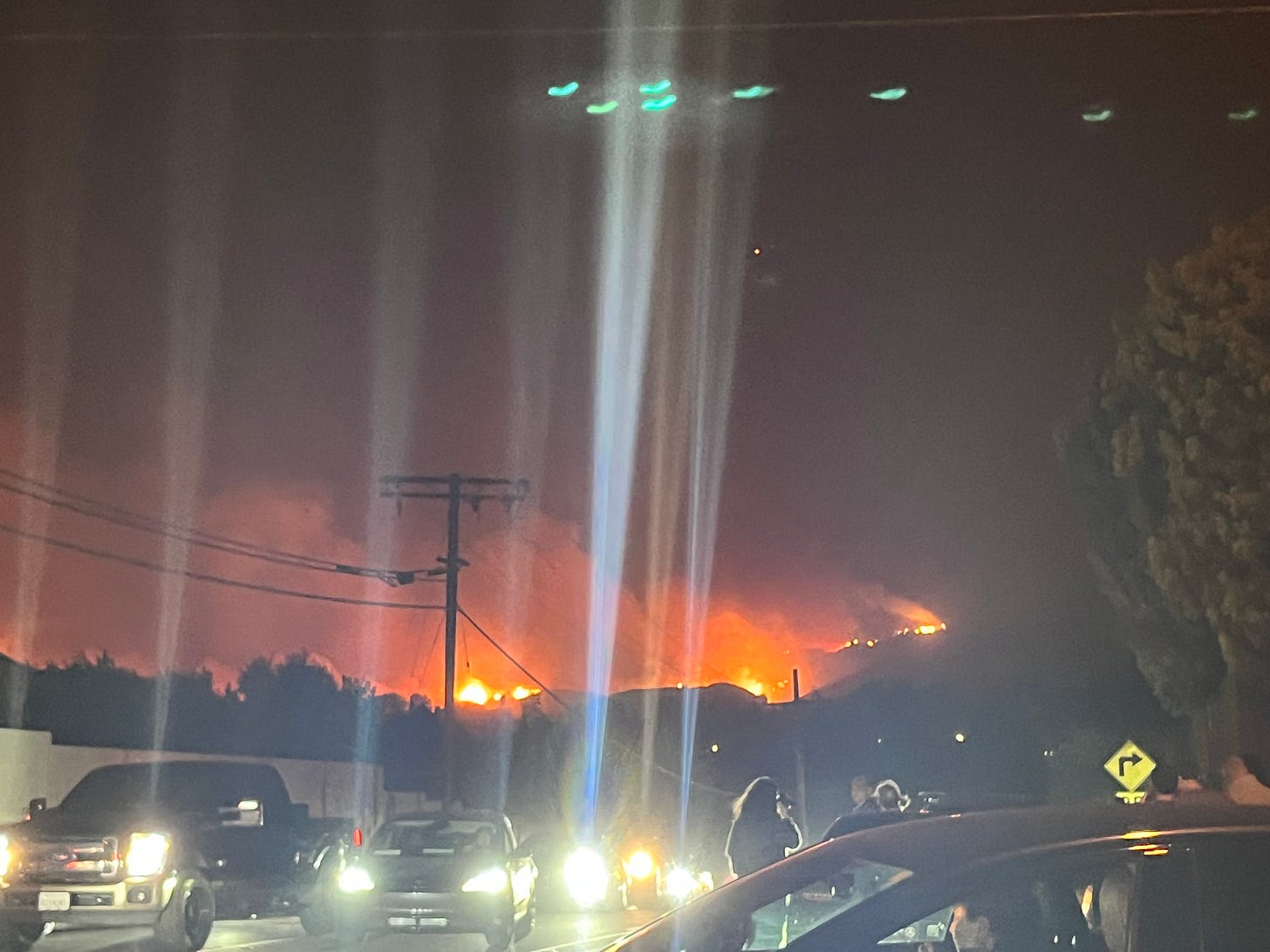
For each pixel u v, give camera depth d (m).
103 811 15.41
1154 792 12.14
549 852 23.48
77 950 15.43
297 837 19.94
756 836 11.91
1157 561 21.84
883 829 5.38
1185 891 4.84
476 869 17.08
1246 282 20.53
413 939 18.56
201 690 58.59
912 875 4.80
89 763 29.28
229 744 48.75
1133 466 22.89
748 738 69.50
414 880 16.89
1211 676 23.88
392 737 64.56
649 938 5.19
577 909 22.78
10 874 14.32
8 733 26.48
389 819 18.69
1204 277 21.06
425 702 65.94
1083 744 34.31
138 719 53.25
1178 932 4.80
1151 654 24.91
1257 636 20.28
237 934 18.94
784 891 5.12
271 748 49.12
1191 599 21.48
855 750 63.19
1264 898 4.84
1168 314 21.64
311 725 63.16
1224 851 4.90
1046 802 5.87
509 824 19.27
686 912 5.23
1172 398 21.41
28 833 14.50
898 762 56.72
